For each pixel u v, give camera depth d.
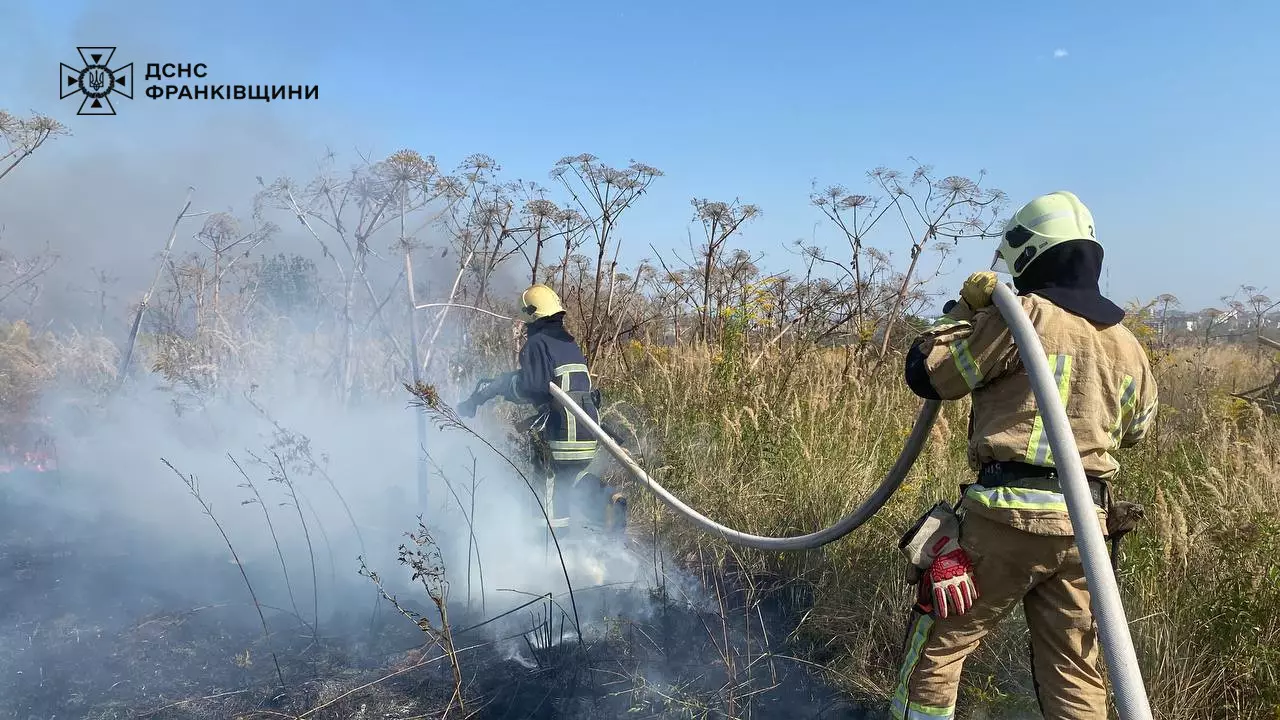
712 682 3.16
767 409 5.30
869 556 3.79
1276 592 2.80
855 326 7.44
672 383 6.19
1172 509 3.14
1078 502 1.97
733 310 6.93
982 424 2.35
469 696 3.02
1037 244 2.38
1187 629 2.85
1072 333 2.26
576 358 4.45
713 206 7.17
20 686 2.96
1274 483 3.57
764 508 4.51
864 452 4.91
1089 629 2.29
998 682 2.95
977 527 2.32
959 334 2.33
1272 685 2.62
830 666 3.22
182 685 3.03
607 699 3.02
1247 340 10.04
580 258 7.35
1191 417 5.15
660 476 4.91
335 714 2.88
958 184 6.86
